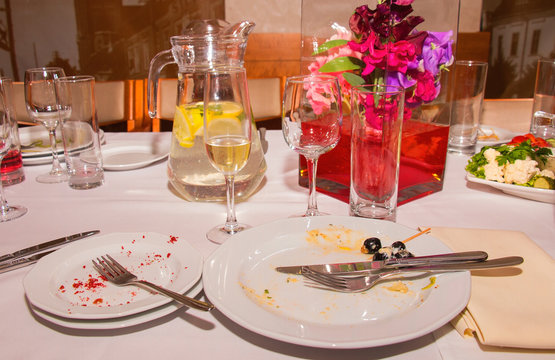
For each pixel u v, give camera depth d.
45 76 1.10
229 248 0.66
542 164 0.92
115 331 0.53
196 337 0.52
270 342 0.52
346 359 0.49
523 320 0.50
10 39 3.53
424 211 0.87
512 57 3.73
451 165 1.14
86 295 0.59
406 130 0.87
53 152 1.15
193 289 0.59
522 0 3.57
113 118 1.94
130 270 0.65
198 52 0.83
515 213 0.85
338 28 0.84
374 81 0.85
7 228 0.83
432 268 0.58
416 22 0.79
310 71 0.89
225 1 3.12
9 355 0.50
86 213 0.89
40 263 0.64
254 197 0.96
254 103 1.97
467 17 3.15
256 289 0.59
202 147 0.88
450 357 0.49
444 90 0.88
